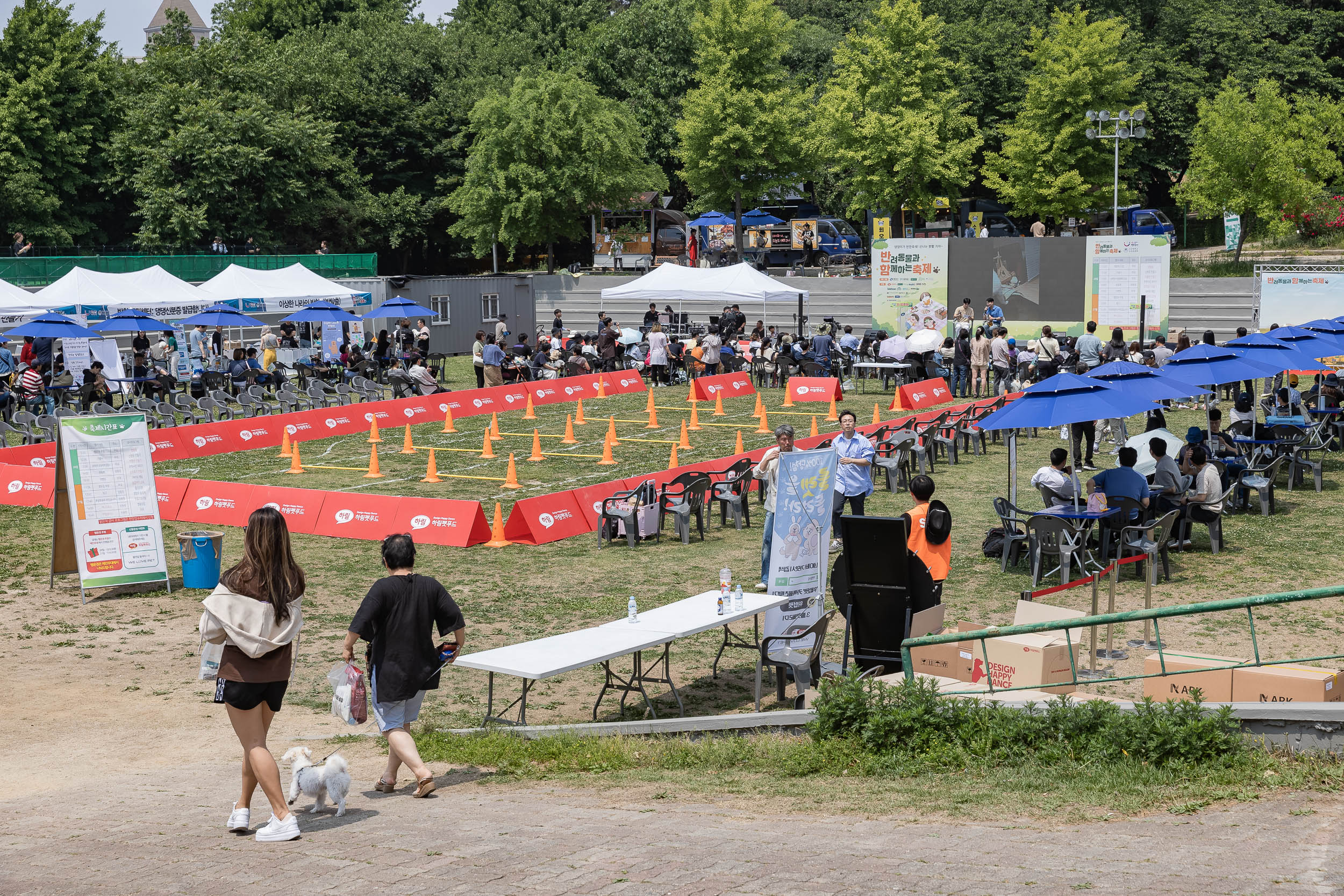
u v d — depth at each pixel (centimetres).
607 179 4916
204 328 3459
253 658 602
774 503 1166
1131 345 2530
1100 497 1263
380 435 2492
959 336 2923
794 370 3172
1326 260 4003
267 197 4984
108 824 648
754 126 4791
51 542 1570
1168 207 5581
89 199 5012
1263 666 769
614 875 498
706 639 1141
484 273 6266
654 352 3353
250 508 1677
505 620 1184
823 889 464
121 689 1003
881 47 4525
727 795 678
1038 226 3478
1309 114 4284
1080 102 4491
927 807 619
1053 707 728
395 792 727
